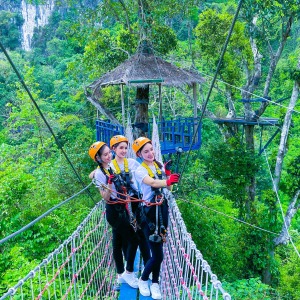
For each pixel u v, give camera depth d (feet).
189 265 8.36
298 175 47.34
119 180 11.40
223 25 55.01
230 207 61.82
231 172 47.09
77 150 55.16
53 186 52.03
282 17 46.62
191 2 49.26
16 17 243.40
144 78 32.71
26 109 72.33
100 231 15.03
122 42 51.03
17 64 148.25
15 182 38.04
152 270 11.08
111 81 34.86
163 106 83.82
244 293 21.81
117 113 71.56
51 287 22.18
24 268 26.32
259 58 52.26
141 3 42.34
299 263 55.77
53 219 36.83
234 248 47.42
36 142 74.69
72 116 91.76
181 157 61.62
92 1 183.32
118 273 13.07
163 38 47.60
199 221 42.32
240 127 80.94
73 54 200.54
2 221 36.14
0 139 95.81
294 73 44.27
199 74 36.88
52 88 152.46
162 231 10.12
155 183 9.99
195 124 36.04
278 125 49.39
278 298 46.03
